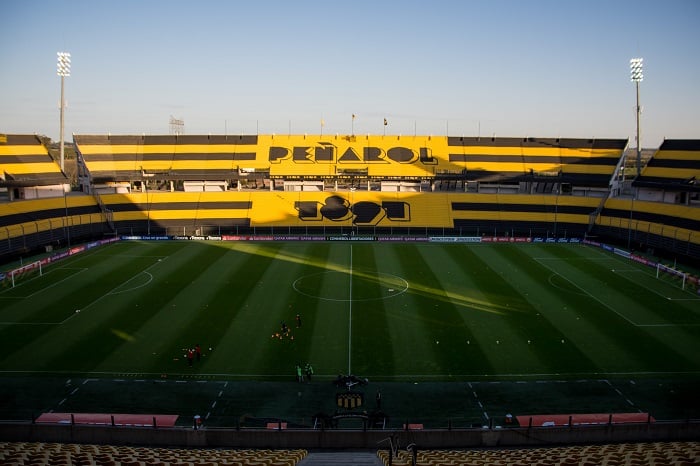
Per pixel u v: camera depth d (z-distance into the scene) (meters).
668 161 106.31
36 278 73.25
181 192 117.50
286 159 127.00
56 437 35.09
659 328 54.91
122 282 71.12
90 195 111.31
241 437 34.62
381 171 123.75
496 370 45.50
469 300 63.81
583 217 109.94
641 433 35.25
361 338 52.12
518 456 29.52
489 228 108.88
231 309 60.25
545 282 72.19
